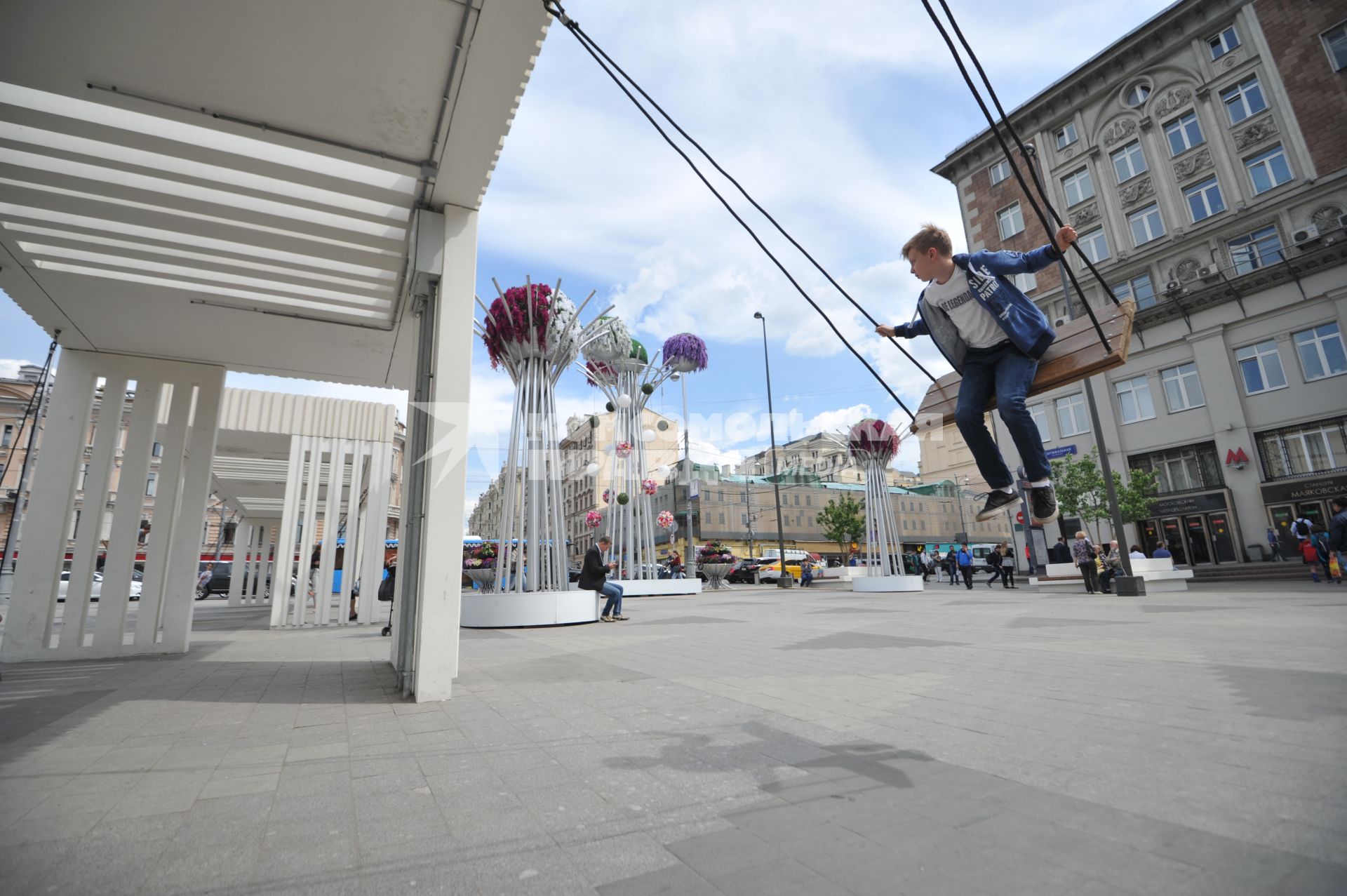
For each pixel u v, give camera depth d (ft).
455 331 18.92
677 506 182.50
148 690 18.70
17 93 14.60
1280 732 10.52
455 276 19.21
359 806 8.94
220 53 13.88
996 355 10.69
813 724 12.59
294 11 12.94
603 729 12.87
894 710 13.46
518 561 36.83
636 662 21.72
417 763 10.97
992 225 105.70
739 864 6.77
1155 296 85.76
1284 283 75.15
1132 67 90.22
